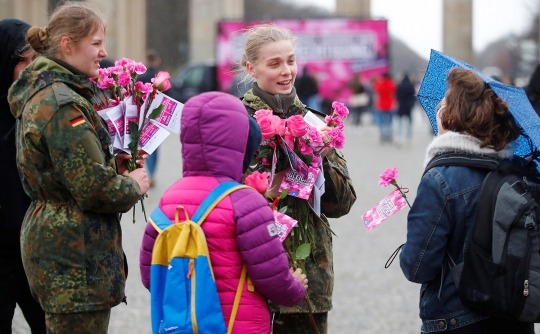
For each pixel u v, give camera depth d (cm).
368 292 773
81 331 393
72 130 383
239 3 4300
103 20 413
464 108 389
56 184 392
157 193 1322
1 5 3544
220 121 350
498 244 373
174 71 4478
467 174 388
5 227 463
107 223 402
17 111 401
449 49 3922
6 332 475
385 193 1385
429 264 384
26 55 469
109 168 391
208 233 343
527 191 381
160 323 344
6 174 465
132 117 432
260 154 414
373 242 1008
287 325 439
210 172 353
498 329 386
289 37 443
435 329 392
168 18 4538
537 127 399
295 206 425
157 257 345
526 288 369
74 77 400
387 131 2519
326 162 434
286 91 439
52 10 453
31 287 397
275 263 345
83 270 390
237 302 344
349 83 2981
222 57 2831
